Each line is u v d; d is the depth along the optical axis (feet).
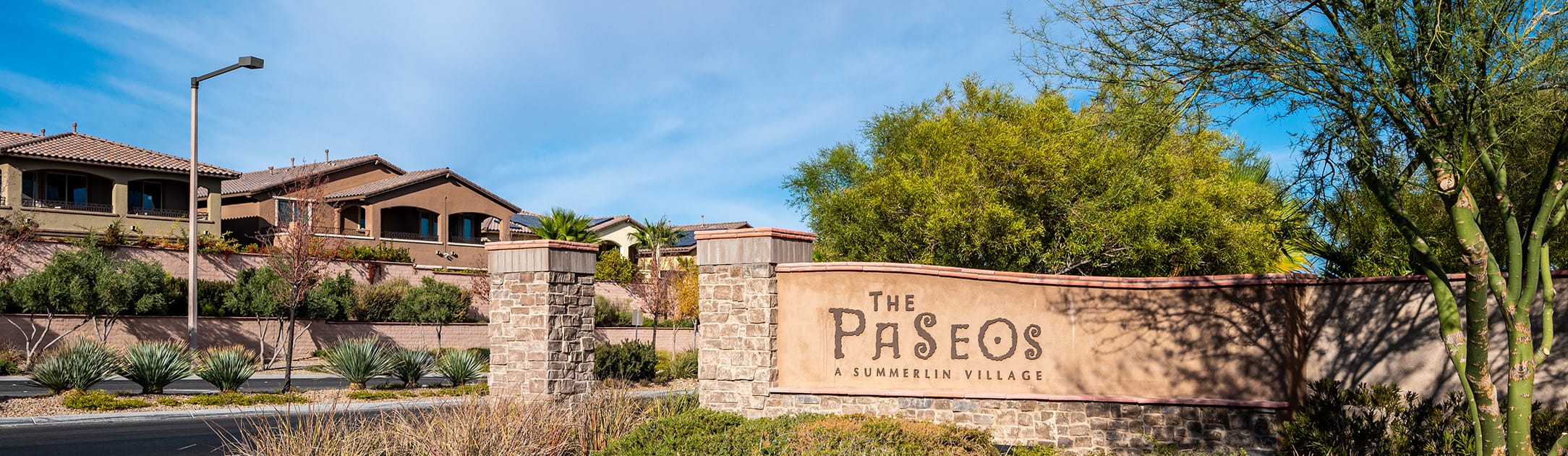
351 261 122.52
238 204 142.51
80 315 94.22
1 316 90.27
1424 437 32.42
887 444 35.35
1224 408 39.52
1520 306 23.31
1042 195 62.03
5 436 48.47
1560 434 29.76
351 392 70.44
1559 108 24.02
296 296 82.02
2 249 90.99
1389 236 39.04
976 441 39.19
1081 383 41.83
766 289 46.39
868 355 44.96
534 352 53.11
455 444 34.30
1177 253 60.64
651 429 38.01
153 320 99.55
